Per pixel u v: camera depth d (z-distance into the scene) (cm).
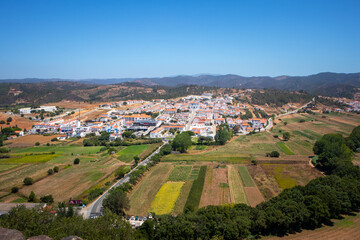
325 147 16175
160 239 8169
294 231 8700
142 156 19100
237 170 15462
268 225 8462
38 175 15350
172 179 14362
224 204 10556
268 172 14962
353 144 18400
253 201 11406
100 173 15738
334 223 9144
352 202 9781
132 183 13812
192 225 8244
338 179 10856
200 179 14000
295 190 9888
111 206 10562
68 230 7044
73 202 11675
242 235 8238
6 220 7375
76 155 19538
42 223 7494
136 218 10269
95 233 7150
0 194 12769
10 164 17275
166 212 10719
